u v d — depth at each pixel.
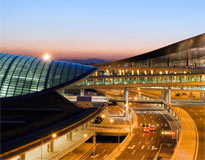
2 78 82.62
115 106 178.12
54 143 75.88
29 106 79.25
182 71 170.25
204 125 98.56
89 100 98.62
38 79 85.38
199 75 140.50
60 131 65.69
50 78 86.81
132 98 179.38
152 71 173.62
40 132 60.66
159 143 86.50
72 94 125.56
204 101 171.50
